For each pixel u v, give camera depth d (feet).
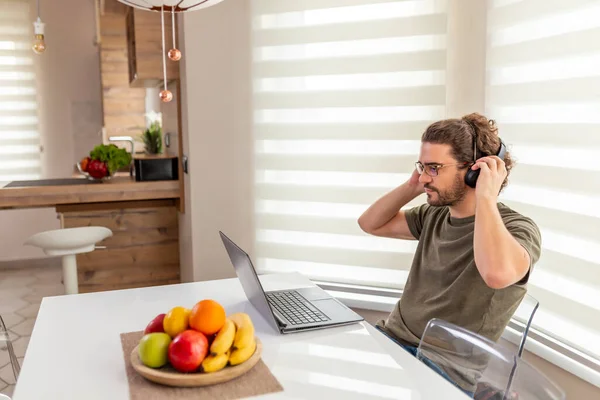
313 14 8.44
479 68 7.28
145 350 3.92
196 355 3.79
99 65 17.38
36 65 17.01
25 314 12.64
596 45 5.56
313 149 8.73
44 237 9.36
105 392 3.83
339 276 8.83
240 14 8.93
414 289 5.93
